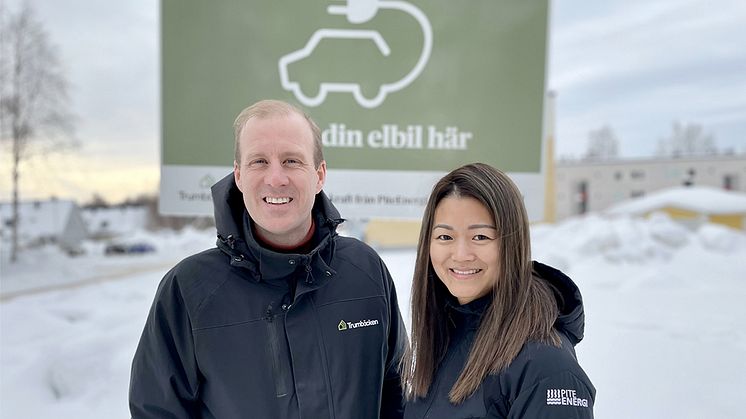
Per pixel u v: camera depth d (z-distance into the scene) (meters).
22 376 3.31
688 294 5.71
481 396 1.21
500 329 1.23
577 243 9.22
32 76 15.23
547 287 1.29
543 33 3.03
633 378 3.26
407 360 1.48
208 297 1.41
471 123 3.06
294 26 3.01
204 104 3.00
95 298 6.21
